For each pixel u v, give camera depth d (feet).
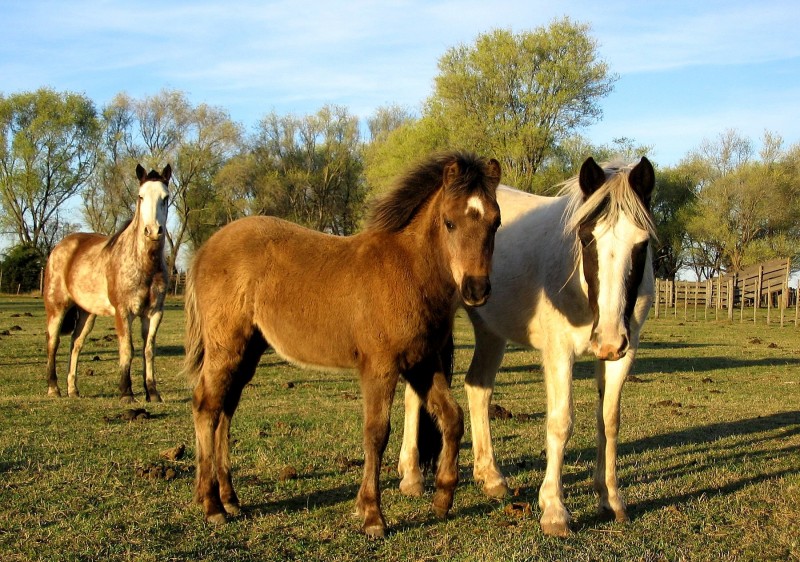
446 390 16.60
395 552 14.34
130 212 166.30
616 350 14.23
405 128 114.73
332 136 174.29
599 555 13.93
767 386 39.60
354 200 178.60
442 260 15.67
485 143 106.63
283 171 173.78
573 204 16.22
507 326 18.83
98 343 58.75
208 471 16.48
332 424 27.04
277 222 18.43
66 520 15.81
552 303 16.63
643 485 19.08
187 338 18.48
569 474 20.63
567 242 16.43
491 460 19.24
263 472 20.31
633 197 14.52
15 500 17.16
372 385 15.55
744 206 162.50
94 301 34.06
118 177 159.94
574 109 105.40
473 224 14.88
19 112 161.89
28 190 158.92
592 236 14.89
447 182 15.30
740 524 15.89
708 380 41.14
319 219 175.83
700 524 15.87
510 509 16.88
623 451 23.75
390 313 15.34
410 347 15.53
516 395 35.04
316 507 17.19
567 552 14.11
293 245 17.48
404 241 16.06
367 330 15.56
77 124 162.61
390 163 112.37
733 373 45.14
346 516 16.55
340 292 16.12
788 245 163.02
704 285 137.39
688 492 18.48
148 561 13.62
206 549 14.34
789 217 162.61
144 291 32.53
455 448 16.51
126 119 167.73
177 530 15.52
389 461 22.12
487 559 13.58
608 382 16.40
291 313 16.81
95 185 170.30
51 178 163.63
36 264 148.46
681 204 171.73
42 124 157.07
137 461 21.08
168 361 47.55
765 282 131.95
